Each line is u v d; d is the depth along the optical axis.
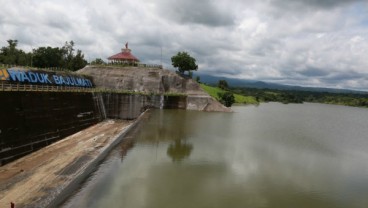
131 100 84.75
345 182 33.28
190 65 102.69
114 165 35.84
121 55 107.31
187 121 71.94
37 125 45.38
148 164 36.38
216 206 25.55
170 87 100.25
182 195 27.48
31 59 99.94
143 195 27.23
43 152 42.72
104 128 63.47
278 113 123.00
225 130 62.66
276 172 35.28
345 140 61.94
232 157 40.81
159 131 57.25
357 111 190.75
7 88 43.28
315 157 44.00
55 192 27.20
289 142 54.12
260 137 57.09
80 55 118.00
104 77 96.38
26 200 25.50
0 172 33.72
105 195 27.12
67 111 55.91
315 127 82.12
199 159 39.09
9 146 38.59
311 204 26.92
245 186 30.30
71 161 36.97
